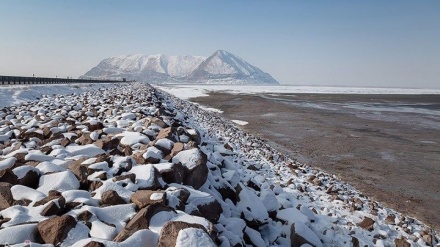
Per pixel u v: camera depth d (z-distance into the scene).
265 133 25.14
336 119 35.78
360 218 8.17
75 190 4.61
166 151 6.84
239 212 6.38
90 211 3.99
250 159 13.08
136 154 6.35
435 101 73.94
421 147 20.98
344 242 6.76
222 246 3.92
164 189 5.17
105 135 8.39
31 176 5.07
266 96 82.12
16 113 15.52
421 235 7.71
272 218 7.00
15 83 37.28
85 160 5.86
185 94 81.69
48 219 3.72
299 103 60.19
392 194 11.88
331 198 9.46
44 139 9.12
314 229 6.69
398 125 31.58
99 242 3.25
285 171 12.17
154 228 3.79
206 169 6.41
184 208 4.57
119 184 4.88
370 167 15.72
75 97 26.30
